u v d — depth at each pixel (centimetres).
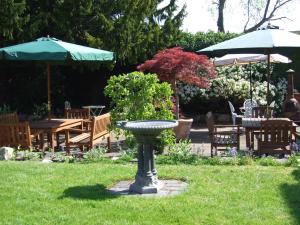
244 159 617
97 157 654
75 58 754
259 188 476
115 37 1134
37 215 400
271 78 1330
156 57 959
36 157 670
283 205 420
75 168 584
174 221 383
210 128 702
